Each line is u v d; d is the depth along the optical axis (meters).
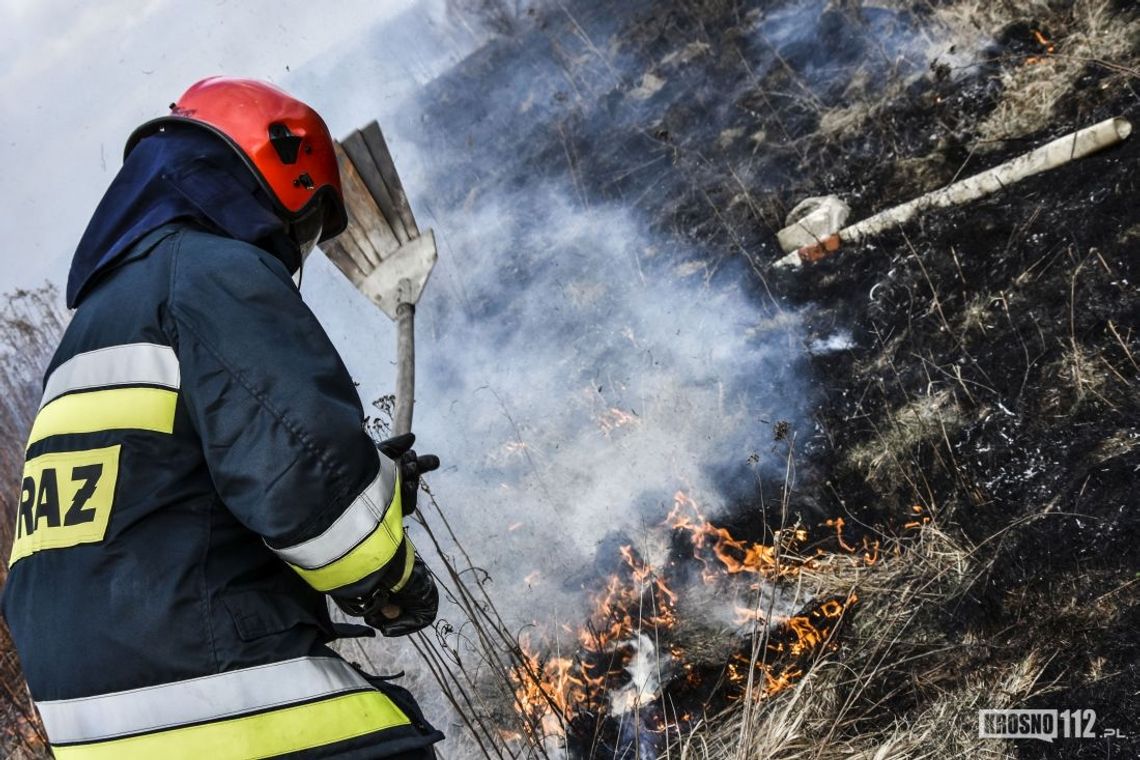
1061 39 3.87
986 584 2.40
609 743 2.49
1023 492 2.57
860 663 2.38
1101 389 2.67
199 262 1.50
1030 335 2.94
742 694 2.47
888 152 3.94
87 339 1.51
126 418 1.44
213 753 1.39
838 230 3.65
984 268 3.22
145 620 1.39
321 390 1.42
